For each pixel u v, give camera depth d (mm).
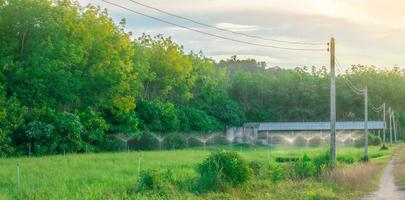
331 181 29172
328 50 36500
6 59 57031
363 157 51156
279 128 94188
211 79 96875
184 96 87688
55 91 60719
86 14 66438
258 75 118188
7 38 60031
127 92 70062
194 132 81500
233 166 24828
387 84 121062
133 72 74938
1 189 22922
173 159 41812
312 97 113812
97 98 66062
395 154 66500
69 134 56094
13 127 52250
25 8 60156
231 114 93562
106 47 66562
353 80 119188
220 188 24016
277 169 29641
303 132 94375
